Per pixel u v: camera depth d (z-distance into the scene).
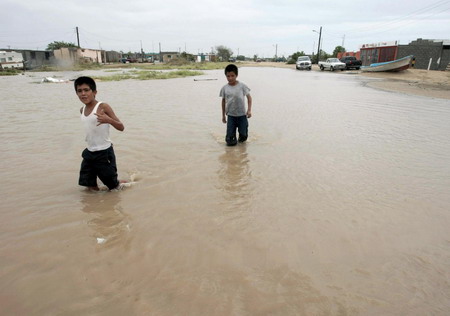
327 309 2.44
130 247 3.19
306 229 3.53
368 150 6.38
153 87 19.78
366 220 3.73
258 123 8.80
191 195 4.36
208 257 3.04
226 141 6.66
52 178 4.96
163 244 3.24
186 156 5.97
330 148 6.50
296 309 2.44
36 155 6.04
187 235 3.40
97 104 4.11
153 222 3.66
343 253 3.13
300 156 6.00
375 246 3.25
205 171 5.23
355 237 3.39
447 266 2.96
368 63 45.03
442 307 2.48
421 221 3.73
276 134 7.62
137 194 4.39
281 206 4.05
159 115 9.87
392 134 7.64
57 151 6.29
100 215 3.82
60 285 2.66
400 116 9.84
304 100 13.27
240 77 28.58
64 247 3.18
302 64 43.12
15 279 2.73
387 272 2.87
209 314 2.37
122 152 6.16
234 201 4.18
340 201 4.20
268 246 3.22
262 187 4.63
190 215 3.82
